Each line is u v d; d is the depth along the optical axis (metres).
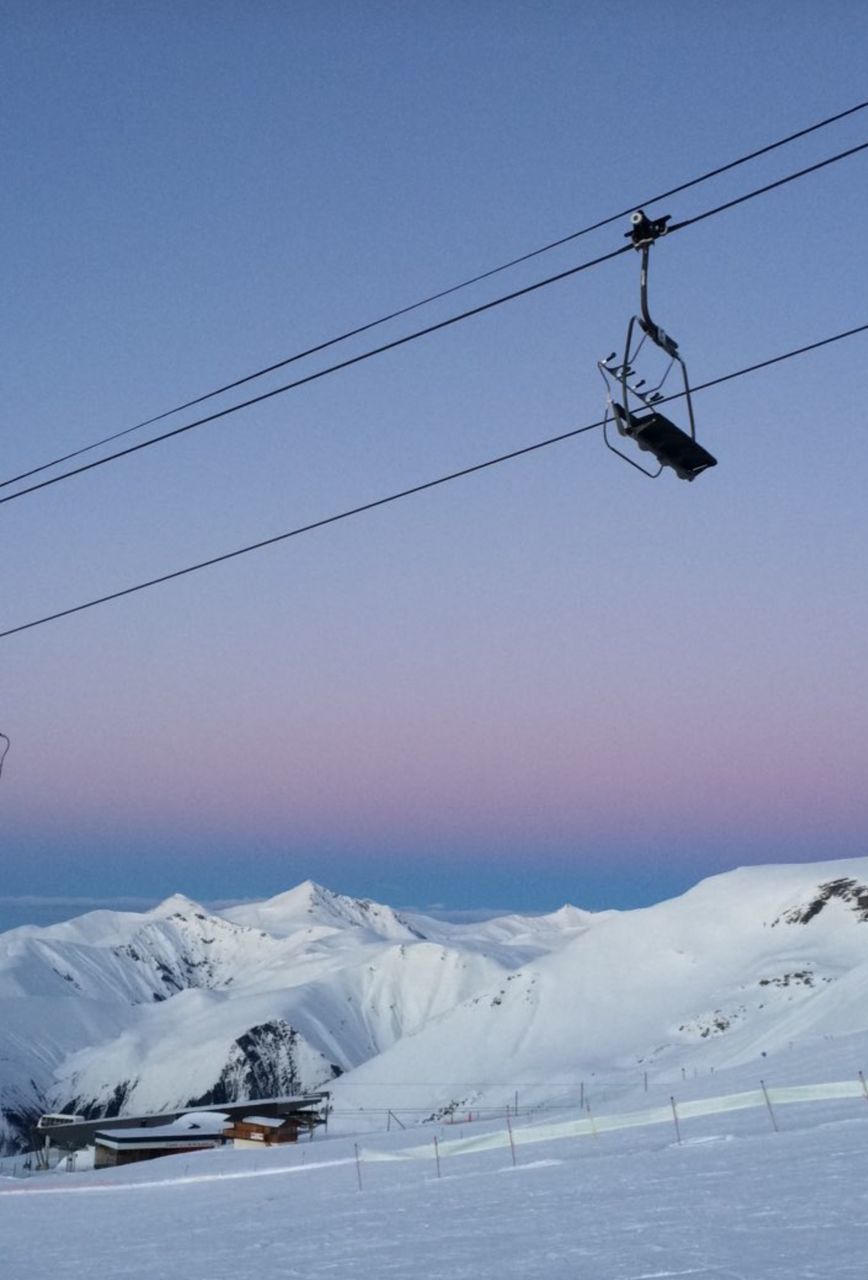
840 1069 58.12
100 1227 36.75
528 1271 14.98
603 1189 25.80
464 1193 30.98
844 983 157.38
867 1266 12.21
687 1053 183.25
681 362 16.28
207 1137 165.75
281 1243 23.95
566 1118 73.19
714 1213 18.44
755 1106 45.53
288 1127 140.50
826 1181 20.41
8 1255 28.97
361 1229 24.91
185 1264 21.75
